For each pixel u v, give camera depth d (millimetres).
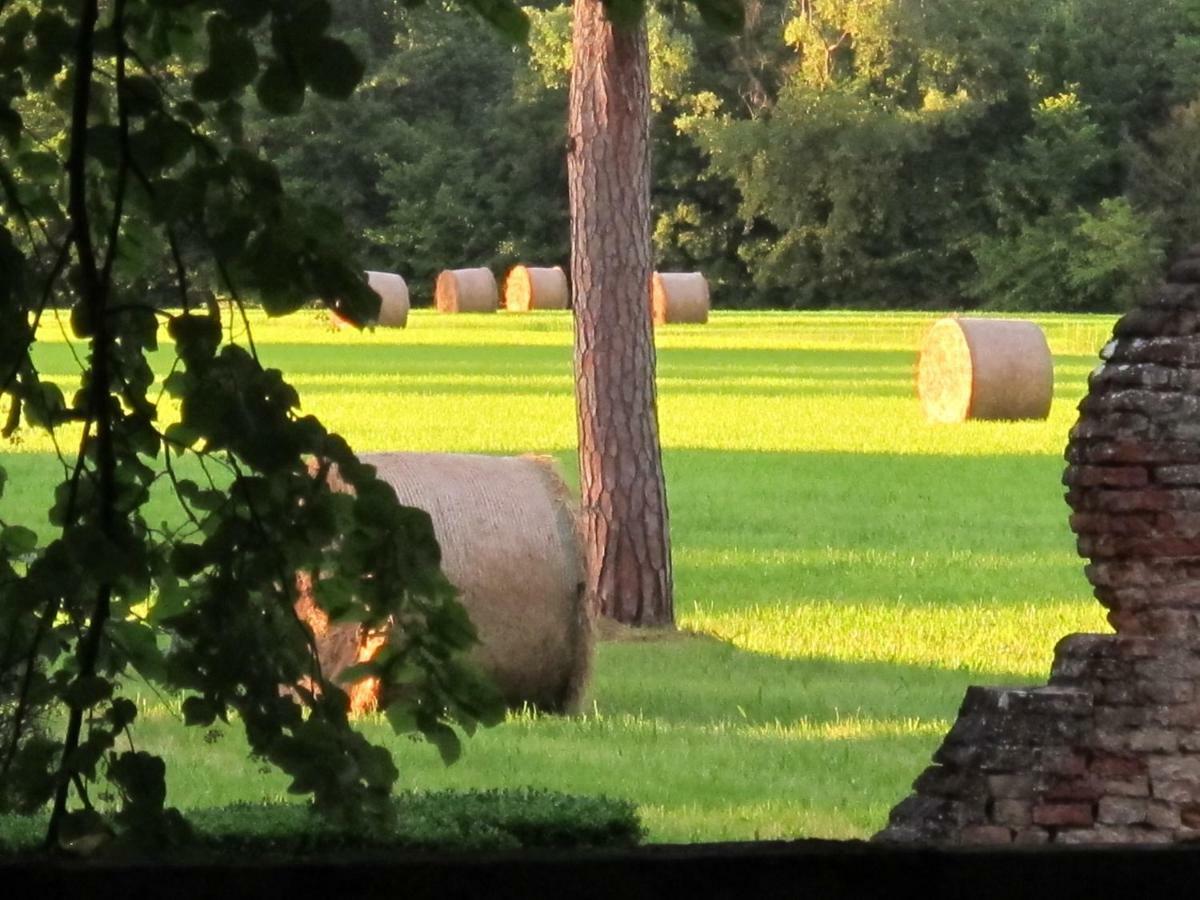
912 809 21344
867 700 36844
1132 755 20719
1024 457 84375
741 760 31203
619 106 45281
